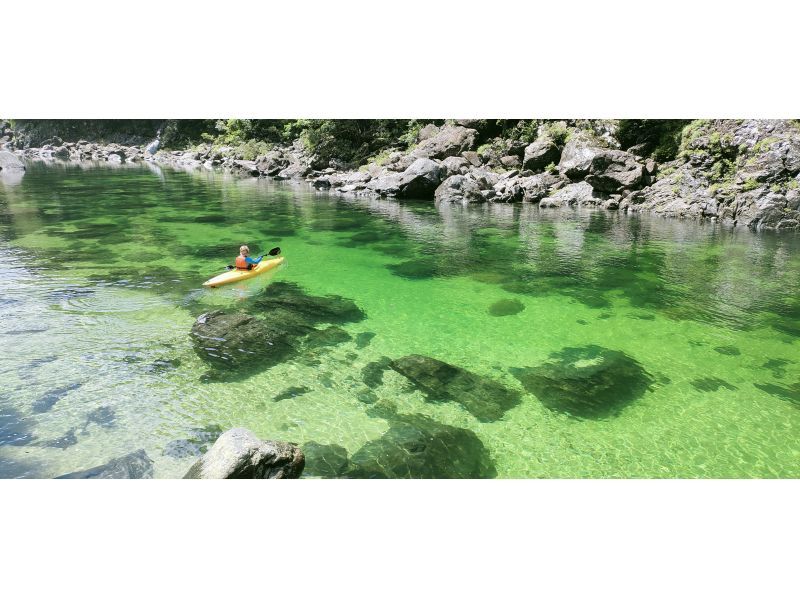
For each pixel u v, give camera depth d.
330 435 7.46
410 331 11.24
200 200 29.58
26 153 58.84
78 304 11.95
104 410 7.84
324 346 10.27
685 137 28.67
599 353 10.45
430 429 7.69
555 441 7.59
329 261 16.72
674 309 13.01
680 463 7.22
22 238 18.56
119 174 42.88
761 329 11.80
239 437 6.61
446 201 30.75
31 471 6.52
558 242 20.38
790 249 19.31
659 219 25.62
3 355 9.40
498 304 13.12
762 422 8.20
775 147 23.73
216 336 10.29
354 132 42.78
